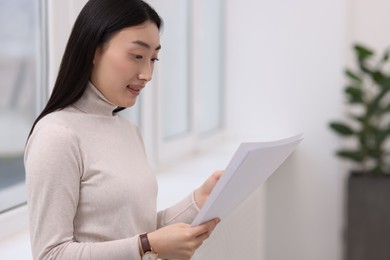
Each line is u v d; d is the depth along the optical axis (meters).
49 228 1.19
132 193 1.32
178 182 2.71
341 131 3.52
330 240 3.70
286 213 3.73
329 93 3.63
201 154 3.46
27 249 1.73
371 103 3.47
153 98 2.87
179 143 3.24
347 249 3.52
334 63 3.60
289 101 3.71
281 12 3.66
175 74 3.26
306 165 3.69
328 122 3.64
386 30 3.78
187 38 3.38
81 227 1.28
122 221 1.31
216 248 2.16
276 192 3.73
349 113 3.66
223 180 1.24
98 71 1.32
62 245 1.19
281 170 3.71
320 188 3.68
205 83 3.79
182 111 3.41
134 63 1.30
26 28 1.97
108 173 1.29
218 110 3.90
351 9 3.78
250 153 1.22
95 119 1.34
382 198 3.46
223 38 3.81
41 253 1.19
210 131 3.81
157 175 2.87
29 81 2.00
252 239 2.78
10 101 1.96
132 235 1.33
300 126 3.70
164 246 1.27
